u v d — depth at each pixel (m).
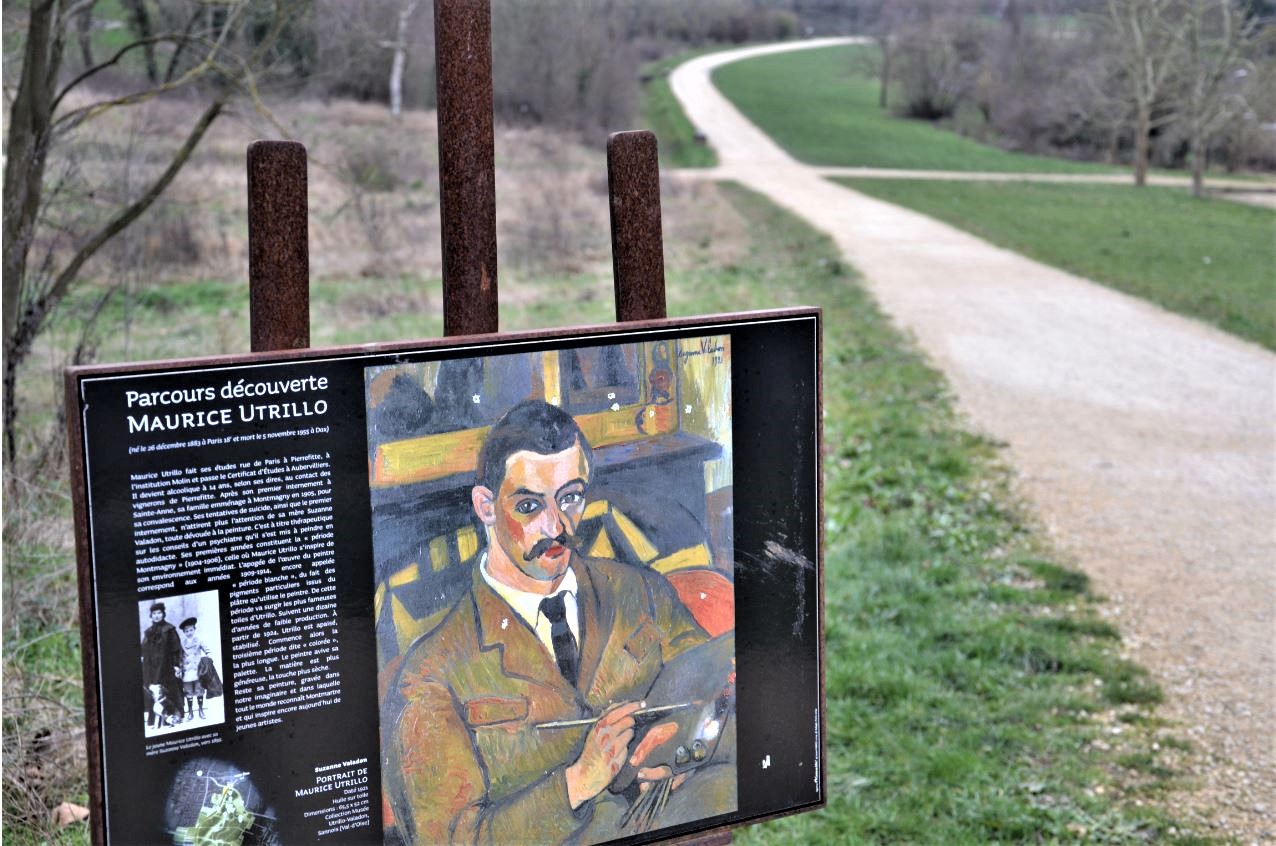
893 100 71.19
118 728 2.41
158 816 2.46
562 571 2.83
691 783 3.05
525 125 42.12
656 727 2.98
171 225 16.14
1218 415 11.87
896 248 24.59
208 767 2.51
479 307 2.84
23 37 8.03
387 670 2.66
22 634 5.13
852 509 8.27
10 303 6.77
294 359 2.51
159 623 2.43
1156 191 38.84
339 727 2.62
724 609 3.04
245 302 14.16
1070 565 7.70
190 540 2.46
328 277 17.28
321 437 2.55
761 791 3.14
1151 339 15.66
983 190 38.72
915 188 39.19
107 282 10.28
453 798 2.76
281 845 2.58
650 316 3.03
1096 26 52.34
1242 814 4.89
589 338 2.81
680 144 52.72
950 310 17.50
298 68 11.70
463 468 2.71
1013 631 6.55
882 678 5.89
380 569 2.64
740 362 3.00
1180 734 5.55
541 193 26.78
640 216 3.00
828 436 10.48
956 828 4.71
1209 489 9.43
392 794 2.69
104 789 2.41
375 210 19.78
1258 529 8.48
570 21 44.91
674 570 2.96
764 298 17.97
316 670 2.59
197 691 2.48
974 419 11.38
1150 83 40.16
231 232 17.36
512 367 2.74
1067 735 5.50
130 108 10.94
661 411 2.92
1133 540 8.20
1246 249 25.19
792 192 37.34
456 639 2.72
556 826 2.88
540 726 2.84
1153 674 6.16
